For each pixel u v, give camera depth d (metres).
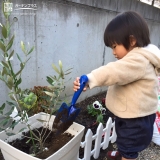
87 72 2.47
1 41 0.82
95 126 1.90
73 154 1.01
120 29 1.04
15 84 0.85
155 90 1.10
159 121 1.74
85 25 2.24
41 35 1.77
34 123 1.13
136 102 1.05
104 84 0.97
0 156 1.37
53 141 1.04
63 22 1.96
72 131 1.10
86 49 2.36
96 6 2.29
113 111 1.15
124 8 2.82
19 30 1.58
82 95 2.50
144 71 1.00
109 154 1.48
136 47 1.06
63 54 2.06
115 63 0.98
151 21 3.59
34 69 1.80
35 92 1.50
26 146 1.02
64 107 1.00
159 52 1.10
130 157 1.17
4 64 0.80
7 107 1.63
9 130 1.02
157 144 1.76
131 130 1.12
